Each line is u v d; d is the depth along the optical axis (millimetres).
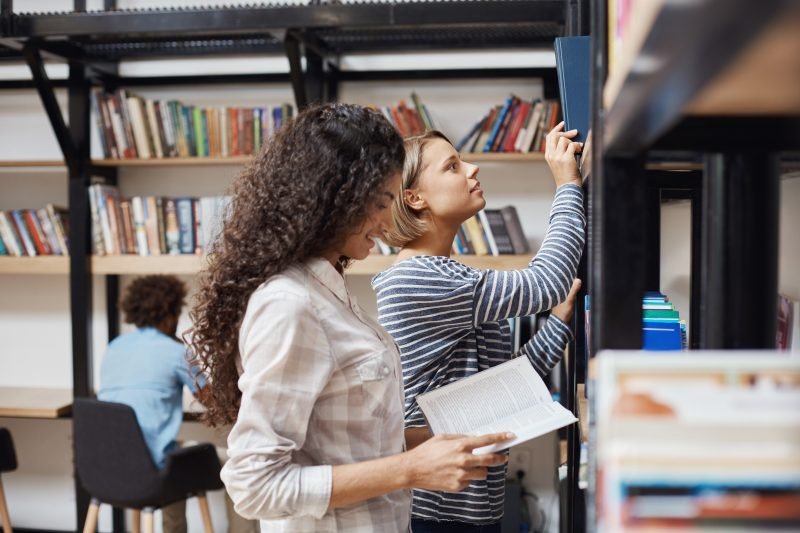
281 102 3477
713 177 746
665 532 481
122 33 2670
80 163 3277
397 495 1250
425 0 2580
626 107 561
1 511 3307
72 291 3301
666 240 1887
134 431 2783
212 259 1227
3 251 3365
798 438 476
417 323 1428
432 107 3410
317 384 1115
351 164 1146
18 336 3750
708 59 404
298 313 1100
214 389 1219
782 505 472
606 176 777
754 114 623
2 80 3602
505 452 1195
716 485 478
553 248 1396
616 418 497
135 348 3033
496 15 2525
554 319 1666
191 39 3225
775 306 737
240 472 1081
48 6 3537
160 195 3582
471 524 1473
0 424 3781
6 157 3678
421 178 1575
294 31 2670
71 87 3248
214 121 3232
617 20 648
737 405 485
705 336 760
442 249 1627
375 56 3400
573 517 1467
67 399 3414
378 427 1206
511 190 3416
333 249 1231
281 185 1146
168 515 3152
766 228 736
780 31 347
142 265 3248
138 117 3248
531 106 3115
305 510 1097
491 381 1379
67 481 3762
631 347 772
